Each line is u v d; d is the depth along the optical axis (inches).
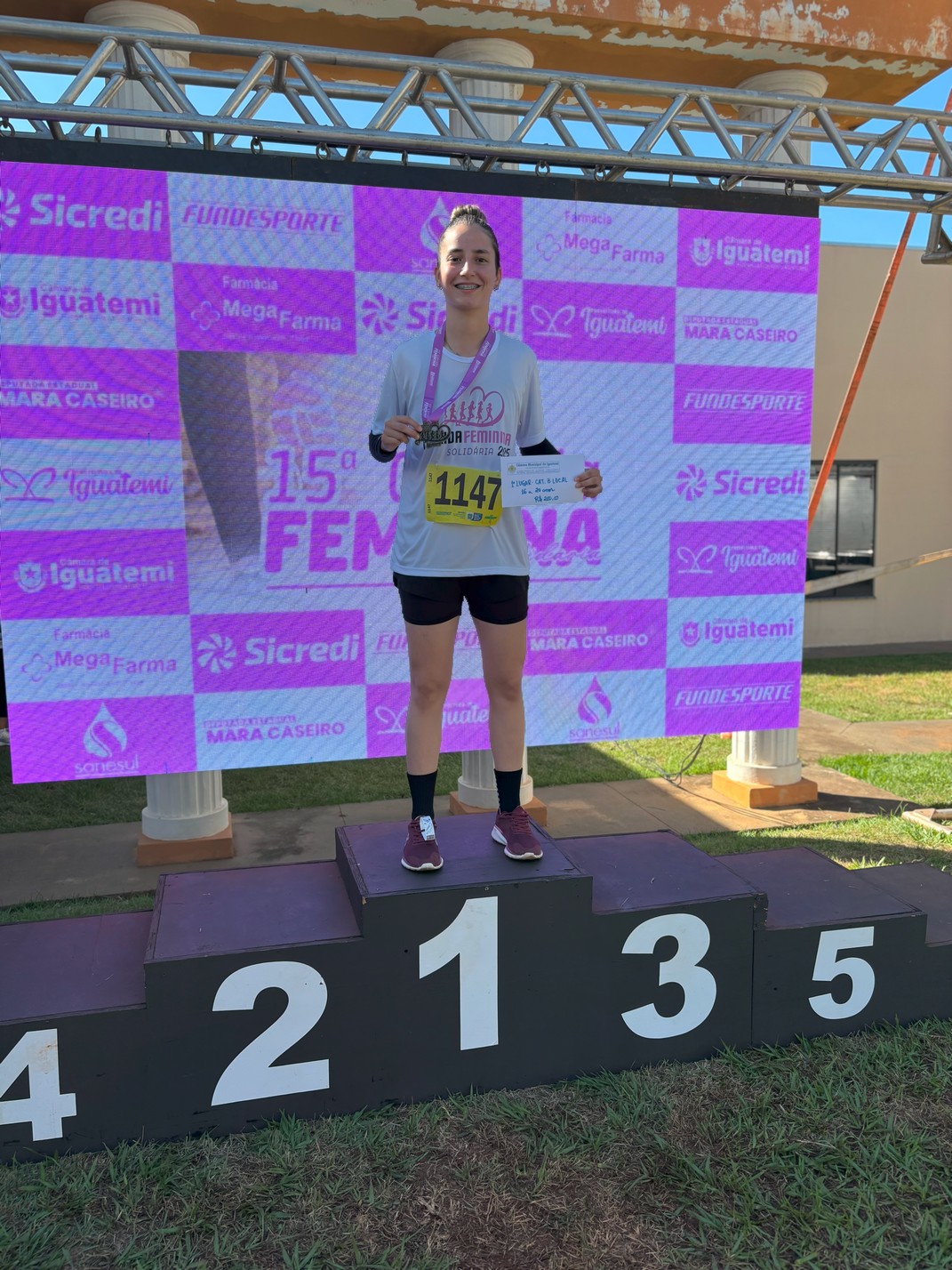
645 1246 81.6
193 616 154.1
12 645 147.9
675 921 106.0
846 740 270.5
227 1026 94.3
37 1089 90.8
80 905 158.2
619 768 246.8
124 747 154.0
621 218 161.3
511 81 134.6
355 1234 82.6
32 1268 78.4
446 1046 100.7
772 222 167.8
